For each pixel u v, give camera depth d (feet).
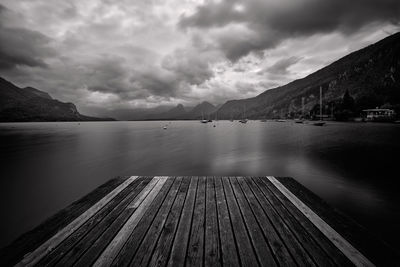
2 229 25.82
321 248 8.97
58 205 32.78
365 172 46.55
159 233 10.20
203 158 69.21
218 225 11.00
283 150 81.25
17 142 125.29
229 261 8.30
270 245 9.21
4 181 45.50
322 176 44.01
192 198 14.75
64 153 82.99
